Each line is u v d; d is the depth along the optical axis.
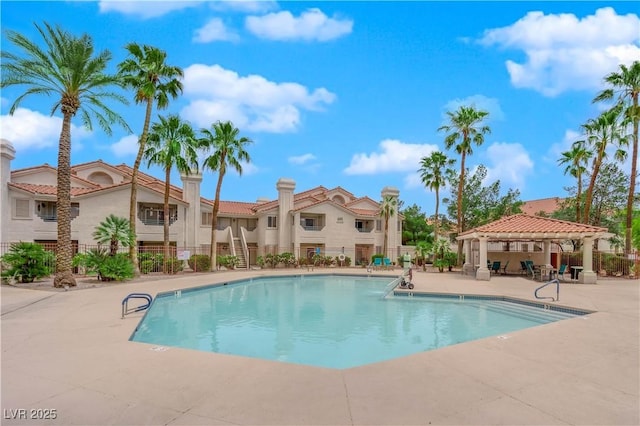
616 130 25.56
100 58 17.77
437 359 6.16
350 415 4.10
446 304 15.12
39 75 17.20
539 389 4.90
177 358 6.18
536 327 8.70
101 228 21.75
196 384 5.00
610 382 5.17
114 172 32.91
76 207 28.70
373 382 5.09
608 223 33.84
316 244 37.91
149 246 29.02
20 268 18.95
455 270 31.08
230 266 31.75
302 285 22.78
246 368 5.66
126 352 6.54
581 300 13.43
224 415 4.09
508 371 5.59
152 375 5.35
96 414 4.12
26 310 11.18
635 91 24.61
